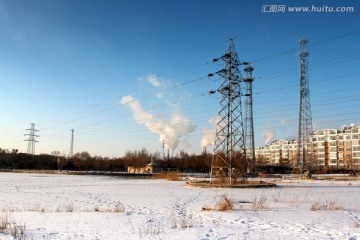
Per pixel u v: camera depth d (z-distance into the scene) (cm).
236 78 4303
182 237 1161
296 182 5300
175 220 1524
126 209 2012
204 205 2242
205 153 12394
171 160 13038
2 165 13238
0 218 1579
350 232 1251
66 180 5688
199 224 1434
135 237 1161
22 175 7850
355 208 2047
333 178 6862
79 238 1145
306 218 1605
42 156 14138
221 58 4281
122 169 13038
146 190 3541
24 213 1786
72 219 1582
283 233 1231
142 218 1622
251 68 7744
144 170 11125
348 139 17100
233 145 4328
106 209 2036
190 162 12138
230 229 1312
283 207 2041
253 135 8575
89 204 2311
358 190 3597
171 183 4803
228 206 1934
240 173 4575
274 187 4038
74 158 13288
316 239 1117
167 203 2358
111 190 3547
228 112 4228
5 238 1136
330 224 1443
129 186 4159
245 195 2950
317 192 3309
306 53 8194
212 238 1145
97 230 1302
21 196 2881
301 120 8762
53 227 1370
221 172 4397
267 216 1667
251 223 1465
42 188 3819
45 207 2147
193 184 4128
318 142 18075
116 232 1259
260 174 8069
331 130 17762
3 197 2792
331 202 2233
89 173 8856
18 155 13825
